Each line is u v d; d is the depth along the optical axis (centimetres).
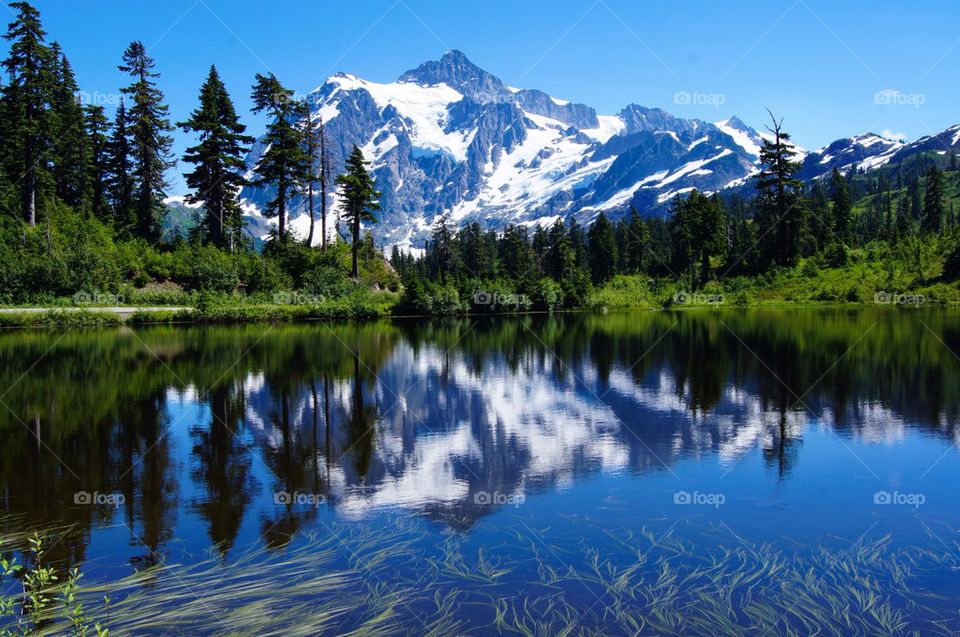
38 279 4550
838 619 605
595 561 735
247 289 5441
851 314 4706
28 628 598
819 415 1496
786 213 7925
